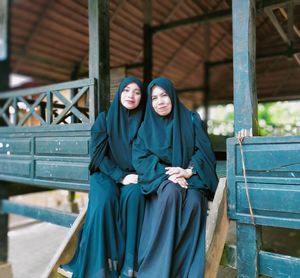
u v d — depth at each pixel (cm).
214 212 176
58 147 283
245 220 182
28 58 553
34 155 304
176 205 162
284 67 558
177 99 191
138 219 180
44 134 295
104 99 262
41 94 301
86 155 264
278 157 172
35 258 357
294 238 288
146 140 189
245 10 183
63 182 281
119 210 181
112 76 346
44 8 467
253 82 188
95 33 257
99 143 206
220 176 239
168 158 186
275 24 396
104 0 262
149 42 540
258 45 544
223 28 637
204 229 167
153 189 174
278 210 172
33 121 396
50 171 291
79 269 170
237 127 187
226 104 812
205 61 725
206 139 188
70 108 274
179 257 161
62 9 465
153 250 161
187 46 681
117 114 204
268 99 543
